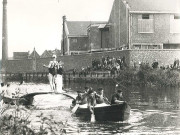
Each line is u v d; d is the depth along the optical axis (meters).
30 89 48.09
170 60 53.31
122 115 21.17
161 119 22.72
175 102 31.59
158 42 60.31
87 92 23.83
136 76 47.62
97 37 77.25
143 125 20.55
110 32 70.69
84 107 23.19
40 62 79.62
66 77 63.62
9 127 9.34
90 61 64.62
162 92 40.81
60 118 22.84
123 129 19.44
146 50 52.81
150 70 47.41
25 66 81.50
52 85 31.28
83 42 87.62
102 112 21.75
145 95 37.69
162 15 60.38
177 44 61.19
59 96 38.94
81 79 60.00
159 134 17.97
